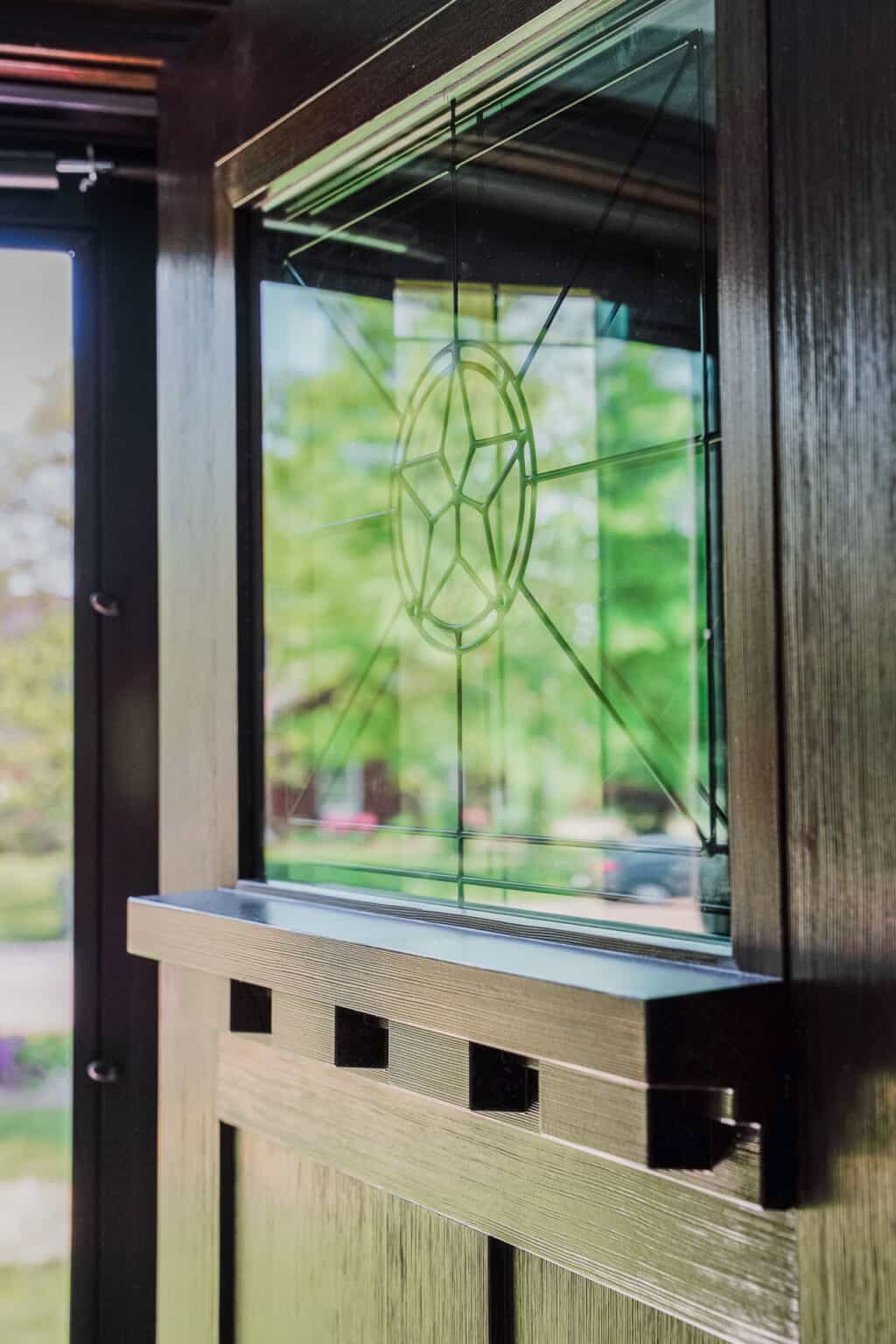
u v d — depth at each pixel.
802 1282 0.70
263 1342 1.20
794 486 0.72
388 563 1.11
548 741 0.93
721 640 0.80
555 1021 0.73
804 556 0.72
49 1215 1.52
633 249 0.87
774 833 0.73
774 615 0.73
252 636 1.24
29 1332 1.51
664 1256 0.78
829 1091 0.69
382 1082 0.96
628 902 0.86
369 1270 1.06
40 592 1.54
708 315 0.81
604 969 0.77
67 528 1.55
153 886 1.55
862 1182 0.67
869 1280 0.66
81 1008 1.53
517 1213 0.89
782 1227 0.71
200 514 1.31
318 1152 1.11
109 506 1.55
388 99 1.04
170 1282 1.34
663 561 0.85
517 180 0.97
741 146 0.76
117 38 1.33
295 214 1.21
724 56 0.77
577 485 0.92
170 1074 1.35
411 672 1.07
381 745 1.10
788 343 0.73
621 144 0.88
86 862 1.54
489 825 0.98
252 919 1.04
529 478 0.96
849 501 0.69
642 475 0.86
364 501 1.13
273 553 1.22
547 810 0.93
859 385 0.68
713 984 0.71
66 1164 1.53
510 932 0.93
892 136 0.67
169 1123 1.35
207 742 1.29
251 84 1.22
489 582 1.00
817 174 0.71
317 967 0.95
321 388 1.18
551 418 0.94
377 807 1.10
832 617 0.70
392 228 1.10
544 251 0.94
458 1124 0.95
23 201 1.53
